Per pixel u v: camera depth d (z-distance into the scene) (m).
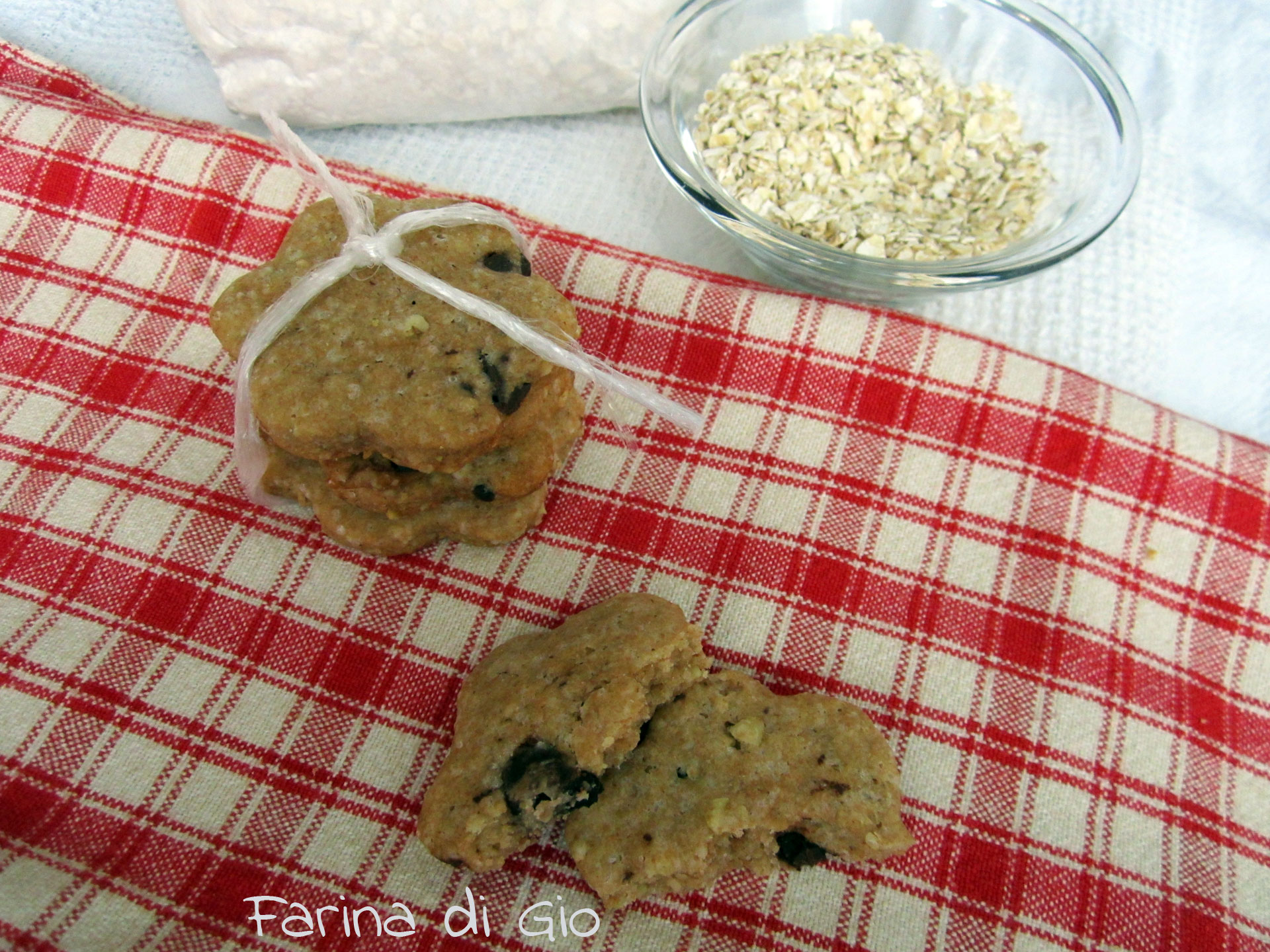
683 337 0.24
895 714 0.21
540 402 0.20
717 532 0.22
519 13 0.24
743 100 0.26
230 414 0.23
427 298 0.19
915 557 0.22
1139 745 0.21
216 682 0.20
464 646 0.21
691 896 0.19
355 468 0.19
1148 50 0.28
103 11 0.28
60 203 0.24
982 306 0.26
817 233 0.24
